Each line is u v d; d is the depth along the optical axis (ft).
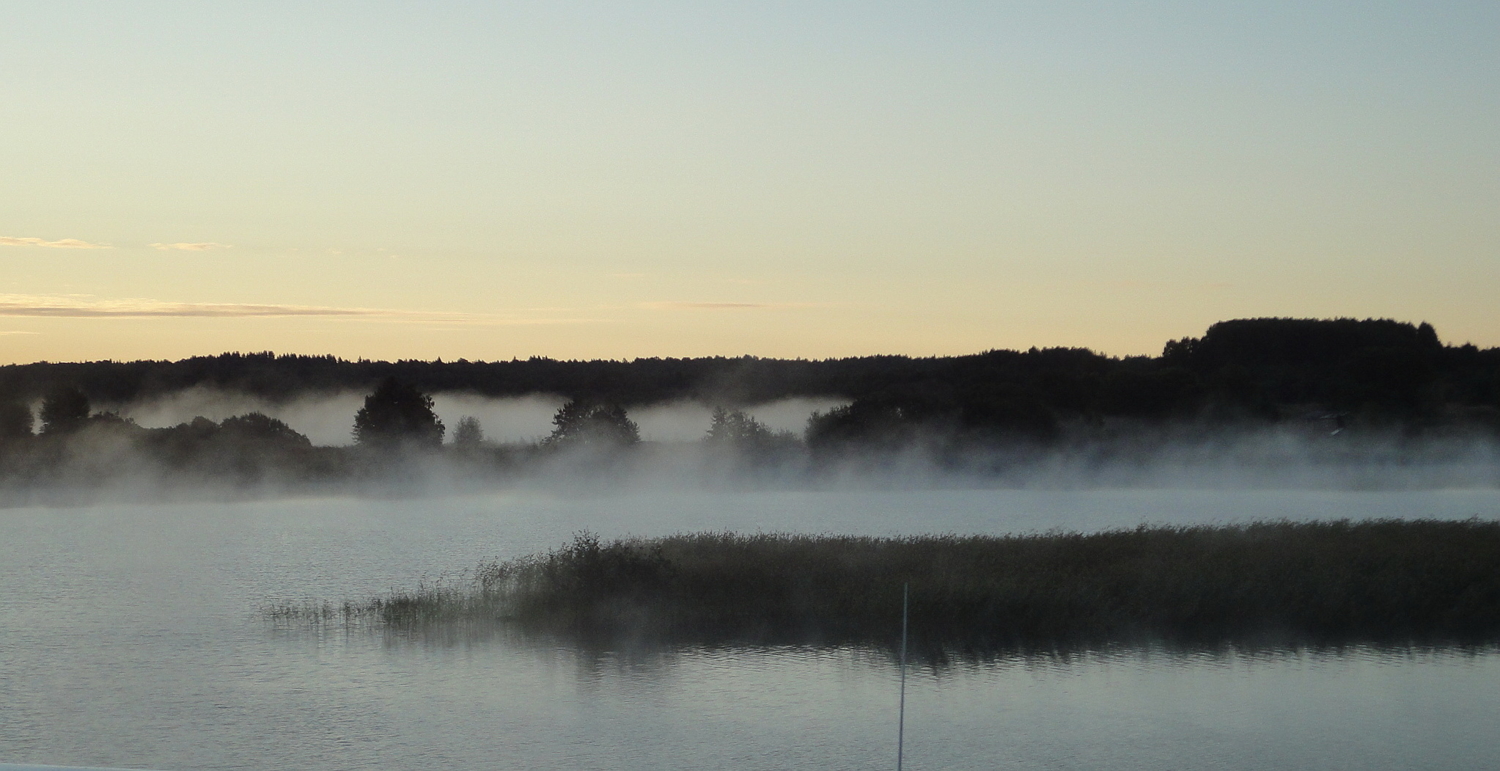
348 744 72.02
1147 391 426.92
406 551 172.45
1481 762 67.92
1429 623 99.81
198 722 76.79
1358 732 73.10
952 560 114.21
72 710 79.66
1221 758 68.90
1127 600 101.91
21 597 127.13
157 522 225.56
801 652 93.86
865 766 67.56
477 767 67.92
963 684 84.74
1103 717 76.59
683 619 102.12
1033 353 528.22
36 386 515.09
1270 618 100.12
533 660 92.17
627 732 73.77
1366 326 508.53
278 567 153.07
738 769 67.21
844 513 246.88
